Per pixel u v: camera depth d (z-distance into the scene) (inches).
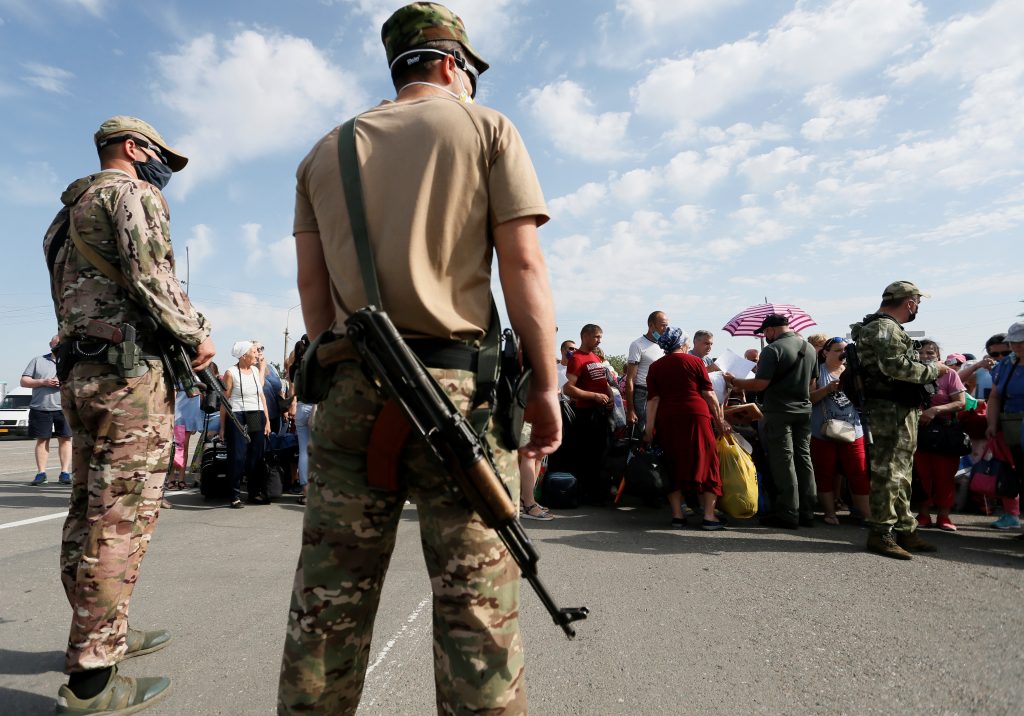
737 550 189.3
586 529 220.7
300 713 55.1
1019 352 222.5
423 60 62.1
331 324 62.4
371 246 55.2
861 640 119.2
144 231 94.8
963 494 275.7
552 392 57.5
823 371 245.1
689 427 222.7
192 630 122.9
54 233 100.7
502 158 56.9
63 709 89.7
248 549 188.9
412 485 55.5
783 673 105.3
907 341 182.9
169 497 295.1
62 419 339.3
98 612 91.5
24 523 227.1
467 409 54.7
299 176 64.1
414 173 55.4
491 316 58.3
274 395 326.6
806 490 230.4
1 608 136.7
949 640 119.2
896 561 177.0
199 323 103.0
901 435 185.6
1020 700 96.2
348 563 55.7
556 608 56.6
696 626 125.8
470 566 54.1
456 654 54.1
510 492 56.1
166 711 92.7
